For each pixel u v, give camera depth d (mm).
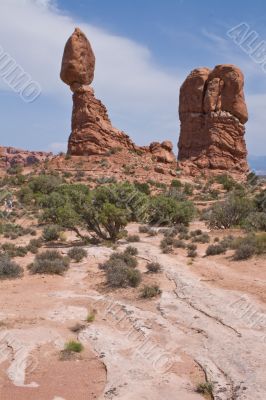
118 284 16094
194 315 12766
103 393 8125
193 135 94812
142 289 15641
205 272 18641
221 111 92562
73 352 10094
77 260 21859
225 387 8258
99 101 88625
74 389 8336
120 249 25062
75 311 13273
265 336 11023
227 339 10836
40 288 16266
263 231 29953
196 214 46719
